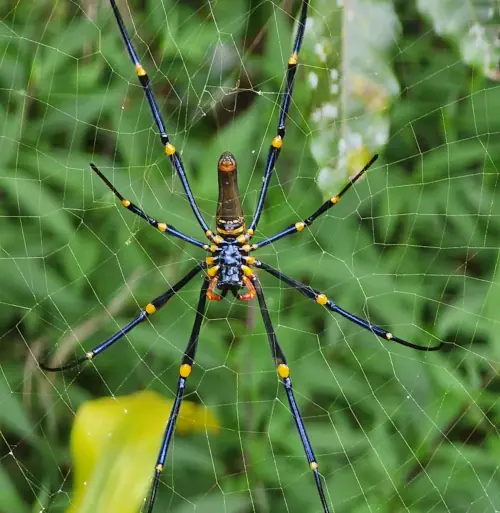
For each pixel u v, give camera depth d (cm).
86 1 73
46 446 71
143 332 71
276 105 72
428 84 73
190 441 72
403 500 70
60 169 72
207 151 72
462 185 73
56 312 72
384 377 73
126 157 73
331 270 71
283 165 73
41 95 72
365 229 73
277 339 71
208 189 71
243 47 74
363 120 66
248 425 71
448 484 70
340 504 71
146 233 72
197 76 74
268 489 71
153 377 73
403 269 73
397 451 72
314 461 68
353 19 66
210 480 72
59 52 72
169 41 72
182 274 72
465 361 72
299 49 68
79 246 71
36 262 72
